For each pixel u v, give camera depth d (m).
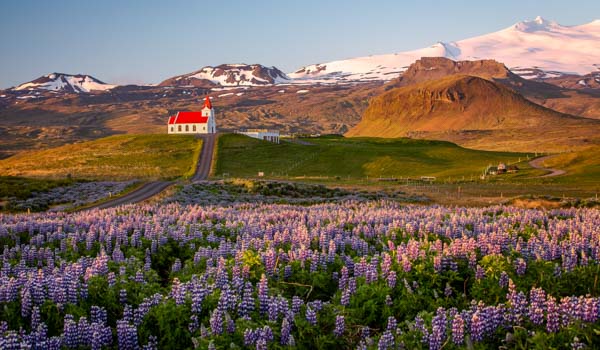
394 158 172.12
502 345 13.78
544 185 108.44
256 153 174.50
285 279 19.55
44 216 39.28
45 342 13.73
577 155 147.62
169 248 25.41
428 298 17.62
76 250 25.05
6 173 146.12
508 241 22.83
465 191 97.81
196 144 184.25
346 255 22.72
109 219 32.97
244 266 18.86
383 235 27.03
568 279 18.77
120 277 18.56
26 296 15.53
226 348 13.67
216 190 92.62
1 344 13.11
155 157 164.50
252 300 16.02
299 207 54.03
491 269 18.58
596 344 13.41
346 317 15.95
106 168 147.75
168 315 15.18
